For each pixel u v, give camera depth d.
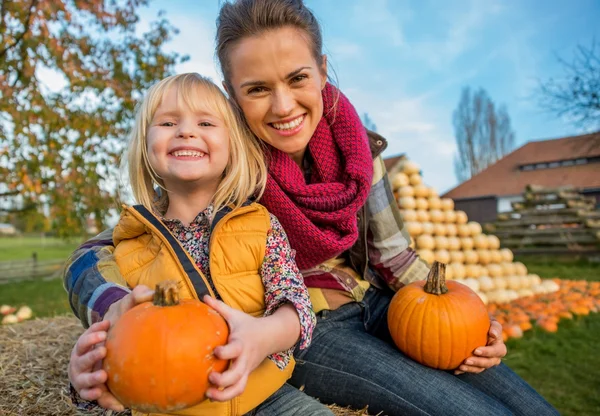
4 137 6.11
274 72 1.52
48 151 6.29
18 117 5.83
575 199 9.91
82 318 1.32
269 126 1.63
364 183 1.68
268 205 1.65
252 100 1.58
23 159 6.20
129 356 0.98
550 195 10.65
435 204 5.64
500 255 5.80
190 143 1.41
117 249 1.49
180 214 1.52
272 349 1.16
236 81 1.59
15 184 6.29
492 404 1.45
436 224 5.56
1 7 6.10
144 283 1.33
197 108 1.46
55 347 2.16
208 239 1.43
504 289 5.62
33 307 6.18
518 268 5.88
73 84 6.36
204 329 1.03
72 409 1.51
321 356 1.61
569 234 9.56
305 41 1.57
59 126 6.26
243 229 1.43
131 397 0.99
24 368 1.86
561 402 2.80
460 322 1.57
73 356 1.04
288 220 1.63
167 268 1.31
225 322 1.10
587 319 4.76
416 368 1.55
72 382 1.05
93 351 1.01
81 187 6.62
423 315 1.59
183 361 0.98
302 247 1.67
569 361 3.52
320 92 1.67
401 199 5.54
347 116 1.81
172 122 1.47
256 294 1.38
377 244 1.95
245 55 1.52
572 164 23.22
